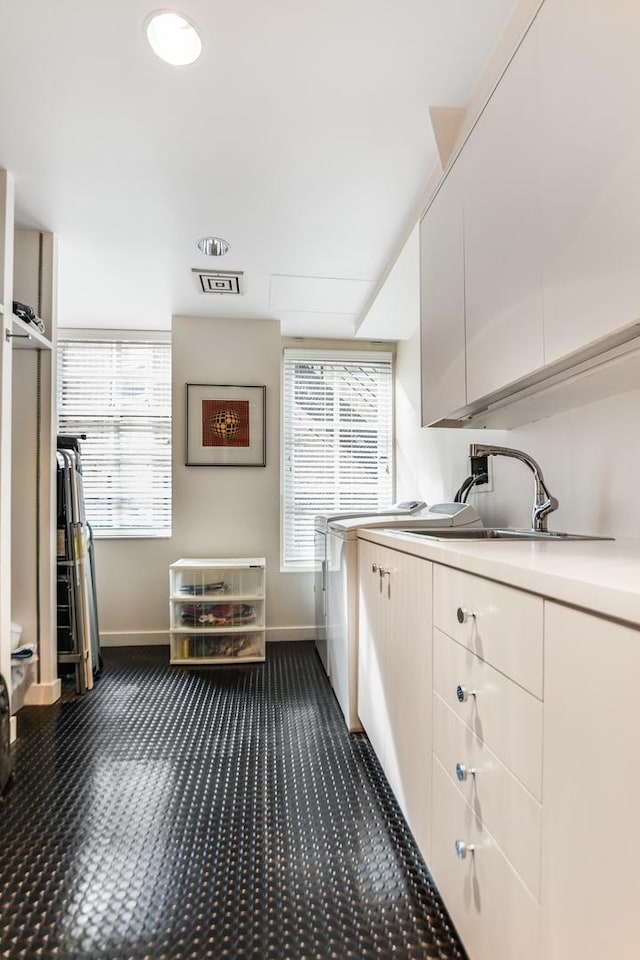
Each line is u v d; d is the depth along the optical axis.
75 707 2.46
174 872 1.33
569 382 1.29
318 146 1.84
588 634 0.63
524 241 1.22
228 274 2.88
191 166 1.95
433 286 1.90
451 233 1.71
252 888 1.27
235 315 3.54
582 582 0.63
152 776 1.81
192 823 1.54
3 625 1.99
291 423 3.97
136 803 1.65
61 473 2.70
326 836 1.48
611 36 0.90
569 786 0.66
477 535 2.03
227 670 3.03
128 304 3.33
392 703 1.59
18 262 2.45
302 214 2.29
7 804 1.64
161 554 3.61
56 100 1.61
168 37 1.38
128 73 1.50
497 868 0.86
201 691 2.67
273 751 2.00
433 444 3.21
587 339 0.99
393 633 1.58
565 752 0.67
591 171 0.97
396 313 3.26
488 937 0.89
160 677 2.90
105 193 2.13
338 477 4.00
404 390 3.87
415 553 1.34
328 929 1.15
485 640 0.92
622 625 0.57
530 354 1.20
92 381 3.78
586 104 0.98
